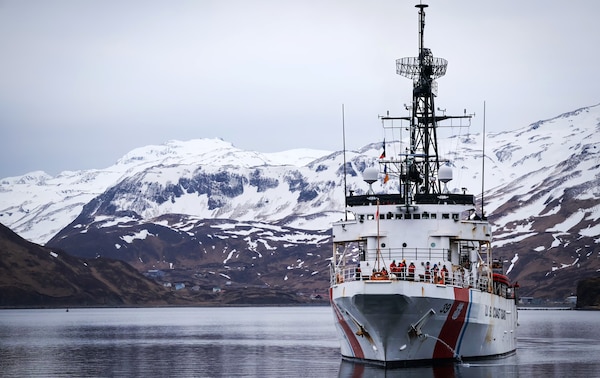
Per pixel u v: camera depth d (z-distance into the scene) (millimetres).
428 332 113562
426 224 121500
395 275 113125
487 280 128125
